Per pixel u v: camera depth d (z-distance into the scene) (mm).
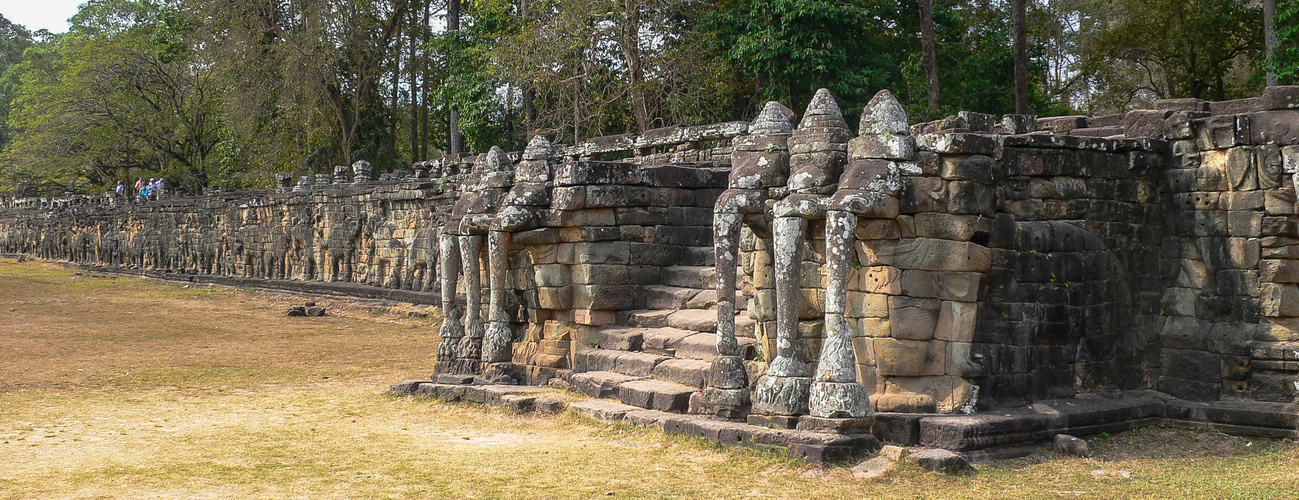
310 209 34688
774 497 8250
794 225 9875
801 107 27250
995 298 10133
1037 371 10461
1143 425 10852
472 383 14055
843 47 26359
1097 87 36562
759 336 11195
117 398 14305
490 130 35625
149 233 48375
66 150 60781
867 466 8906
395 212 29812
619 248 13727
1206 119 11023
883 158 9805
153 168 61656
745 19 27156
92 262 55344
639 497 8344
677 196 14352
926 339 9914
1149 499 8023
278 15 43719
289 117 42781
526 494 8523
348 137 43625
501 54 30969
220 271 41812
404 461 9859
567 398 12320
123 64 58719
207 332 23594
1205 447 10109
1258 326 10688
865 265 10133
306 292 33531
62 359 18719
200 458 10102
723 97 29781
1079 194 10906
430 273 27562
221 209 41531
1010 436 9578
